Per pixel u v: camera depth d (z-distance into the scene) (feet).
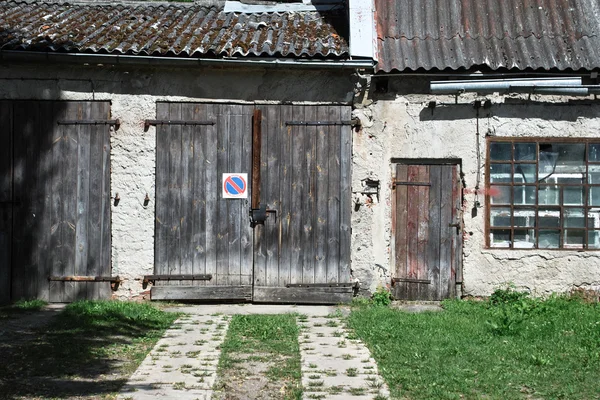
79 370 23.39
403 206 36.50
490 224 36.35
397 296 36.37
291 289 35.65
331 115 35.88
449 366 24.17
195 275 35.58
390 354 25.66
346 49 35.12
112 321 30.35
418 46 36.50
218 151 35.70
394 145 36.14
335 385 22.31
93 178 35.47
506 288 35.96
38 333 28.07
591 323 30.32
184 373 23.35
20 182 35.37
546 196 36.37
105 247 35.47
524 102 36.11
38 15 39.45
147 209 35.55
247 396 21.54
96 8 41.32
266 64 34.68
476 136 36.09
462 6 38.45
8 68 35.27
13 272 35.37
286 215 35.81
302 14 40.75
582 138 36.19
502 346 26.71
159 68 35.45
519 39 36.86
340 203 35.86
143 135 35.53
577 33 37.19
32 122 35.40
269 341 27.81
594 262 36.01
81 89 35.40
